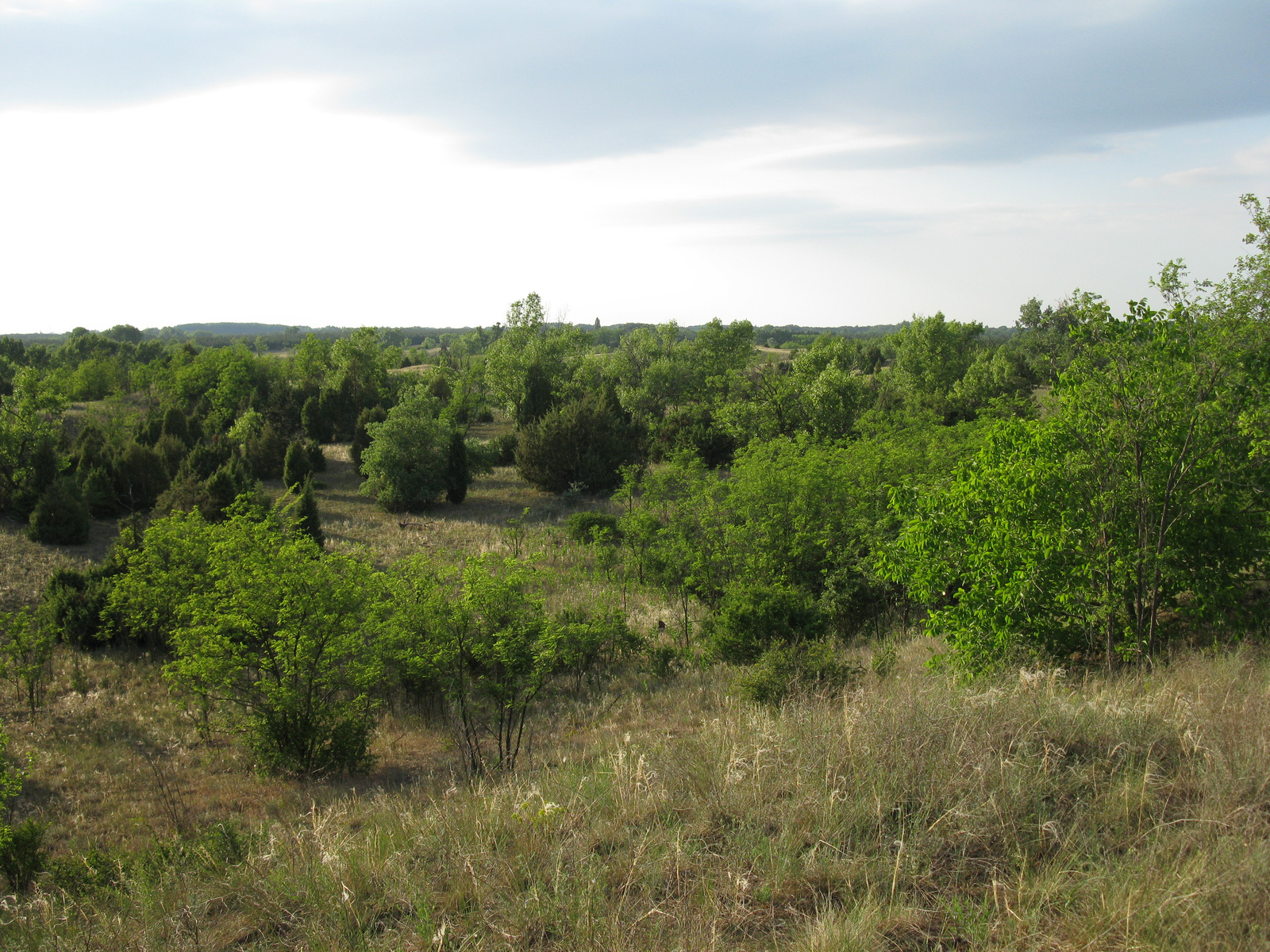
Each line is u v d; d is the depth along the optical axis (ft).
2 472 101.24
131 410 203.51
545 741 40.88
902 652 45.88
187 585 52.60
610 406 161.17
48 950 16.47
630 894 14.38
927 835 14.69
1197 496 31.40
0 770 32.78
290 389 200.13
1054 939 11.48
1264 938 10.90
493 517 125.49
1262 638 31.30
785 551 67.21
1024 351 253.85
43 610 63.31
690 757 21.08
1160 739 17.81
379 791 32.68
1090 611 31.45
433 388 210.38
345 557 46.32
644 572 80.07
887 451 79.46
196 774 43.24
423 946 13.44
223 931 16.02
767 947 12.37
